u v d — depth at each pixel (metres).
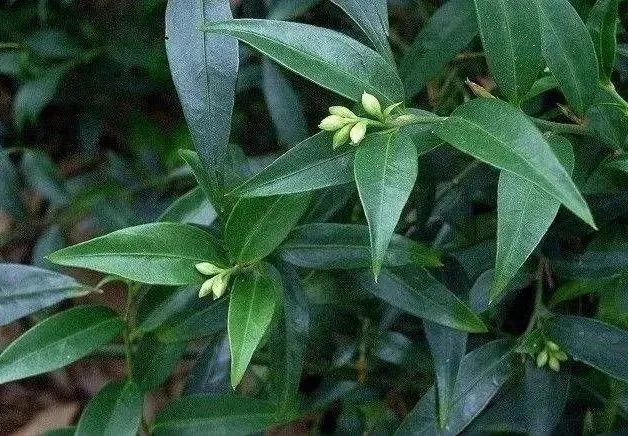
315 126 0.81
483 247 0.61
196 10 0.52
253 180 0.49
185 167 0.79
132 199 0.82
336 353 0.66
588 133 0.53
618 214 0.58
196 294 0.58
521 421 0.61
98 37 0.83
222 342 0.63
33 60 0.82
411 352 0.64
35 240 0.85
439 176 0.60
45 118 0.97
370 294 0.60
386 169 0.45
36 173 0.80
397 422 0.69
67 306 0.86
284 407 0.57
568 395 0.60
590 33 0.51
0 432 0.94
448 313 0.56
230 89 0.51
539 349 0.57
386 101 0.49
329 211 0.57
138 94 0.91
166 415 0.61
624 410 0.61
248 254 0.52
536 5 0.49
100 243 0.50
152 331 0.59
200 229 0.53
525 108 0.62
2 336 0.83
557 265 0.59
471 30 0.60
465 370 0.58
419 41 0.60
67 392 0.96
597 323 0.56
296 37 0.48
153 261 0.51
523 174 0.43
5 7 0.84
